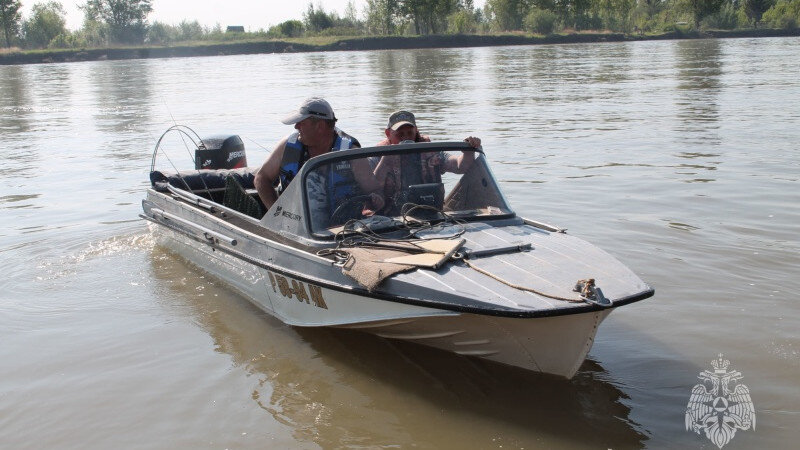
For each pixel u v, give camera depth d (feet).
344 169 17.33
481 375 15.24
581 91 72.08
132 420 13.87
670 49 158.92
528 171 34.24
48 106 75.87
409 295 14.30
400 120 20.29
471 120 52.49
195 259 22.33
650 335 16.66
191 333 17.79
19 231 26.66
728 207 26.63
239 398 14.56
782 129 44.29
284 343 17.12
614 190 29.86
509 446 12.72
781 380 14.47
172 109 67.21
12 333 17.95
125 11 266.98
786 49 145.59
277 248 17.48
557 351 14.15
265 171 19.67
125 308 19.45
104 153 44.50
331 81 92.94
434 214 17.44
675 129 45.68
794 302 18.02
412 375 15.37
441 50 186.70
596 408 13.82
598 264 14.80
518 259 15.08
